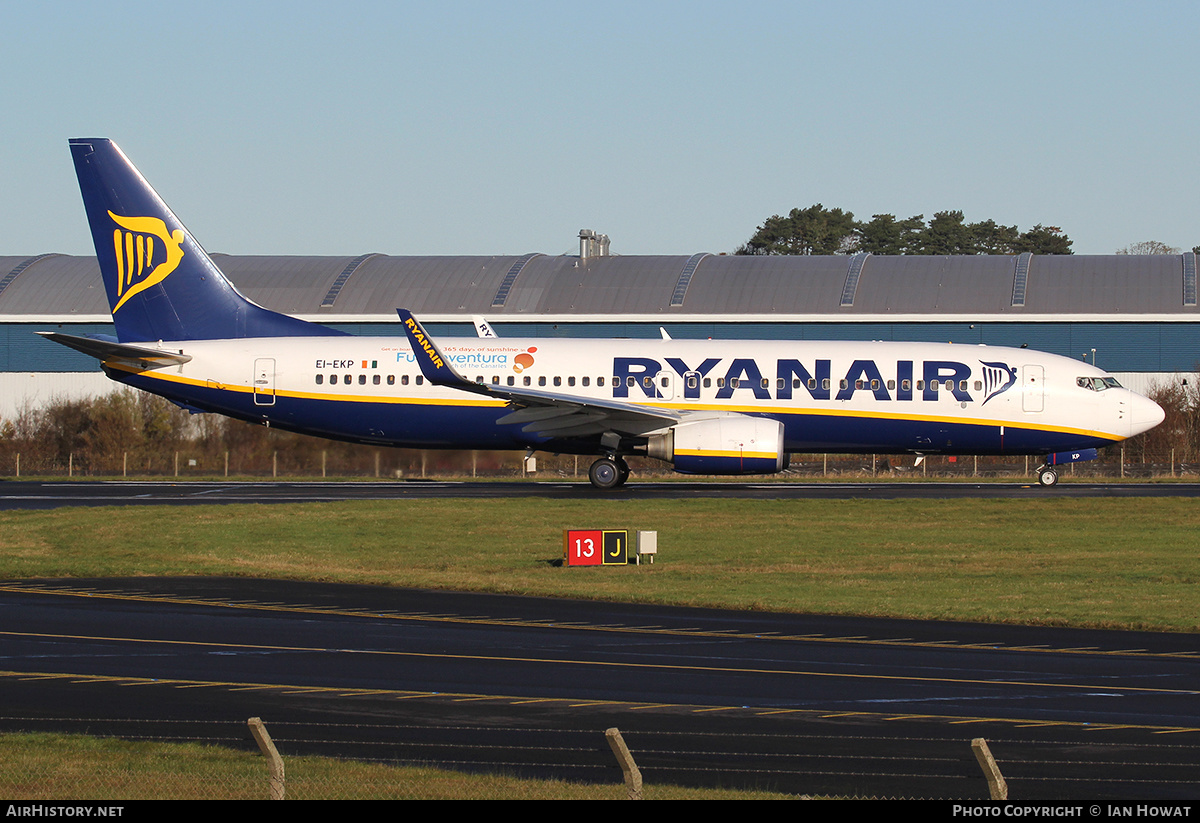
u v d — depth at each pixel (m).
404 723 62.34
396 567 125.38
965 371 195.62
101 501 178.50
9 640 85.44
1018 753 56.97
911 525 154.38
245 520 155.12
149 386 199.62
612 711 65.19
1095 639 87.81
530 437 196.88
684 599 105.06
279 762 42.00
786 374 195.50
